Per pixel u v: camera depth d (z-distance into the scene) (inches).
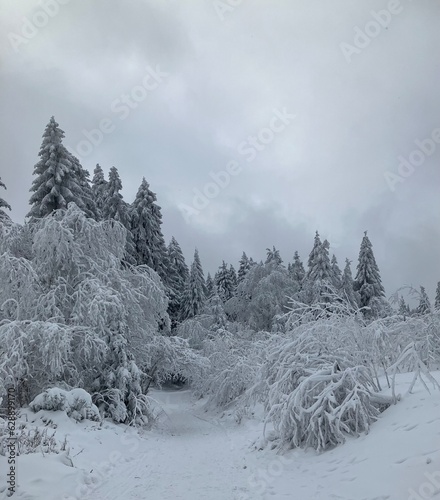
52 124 935.0
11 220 628.7
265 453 378.0
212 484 292.5
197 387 936.3
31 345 537.3
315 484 270.1
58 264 609.6
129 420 576.7
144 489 281.6
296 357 404.5
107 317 600.1
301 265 1929.1
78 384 570.9
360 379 378.0
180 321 1544.0
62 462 306.2
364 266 1571.1
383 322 418.0
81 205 927.7
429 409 311.0
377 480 243.9
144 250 1368.1
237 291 1378.0
